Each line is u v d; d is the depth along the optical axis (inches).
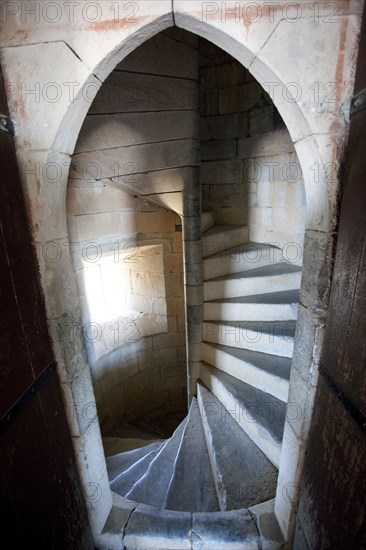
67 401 44.4
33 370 35.8
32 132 35.0
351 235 30.2
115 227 103.9
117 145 76.0
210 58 101.3
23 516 31.7
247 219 110.8
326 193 33.9
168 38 62.4
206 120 107.5
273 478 60.2
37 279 38.1
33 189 36.1
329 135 32.6
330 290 35.4
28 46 33.5
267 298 88.4
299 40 31.2
